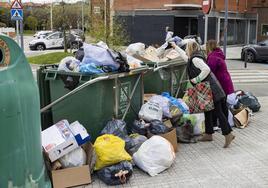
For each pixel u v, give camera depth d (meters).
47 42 34.72
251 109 8.77
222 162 5.55
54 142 4.70
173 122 6.49
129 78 6.07
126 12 32.00
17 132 2.83
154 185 4.75
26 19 66.69
